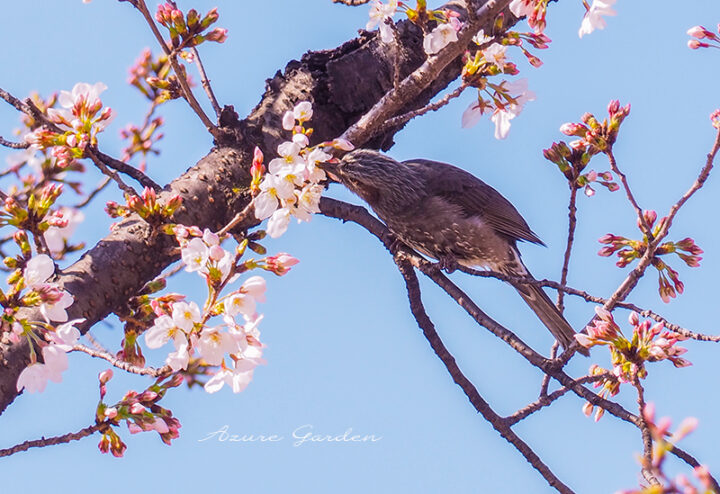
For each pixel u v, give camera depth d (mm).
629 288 9508
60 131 10352
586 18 9742
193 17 10102
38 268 8180
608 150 9938
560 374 9797
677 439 5965
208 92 11531
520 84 10477
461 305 10586
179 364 7863
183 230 8984
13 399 8984
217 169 11062
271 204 8703
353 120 12055
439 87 12562
